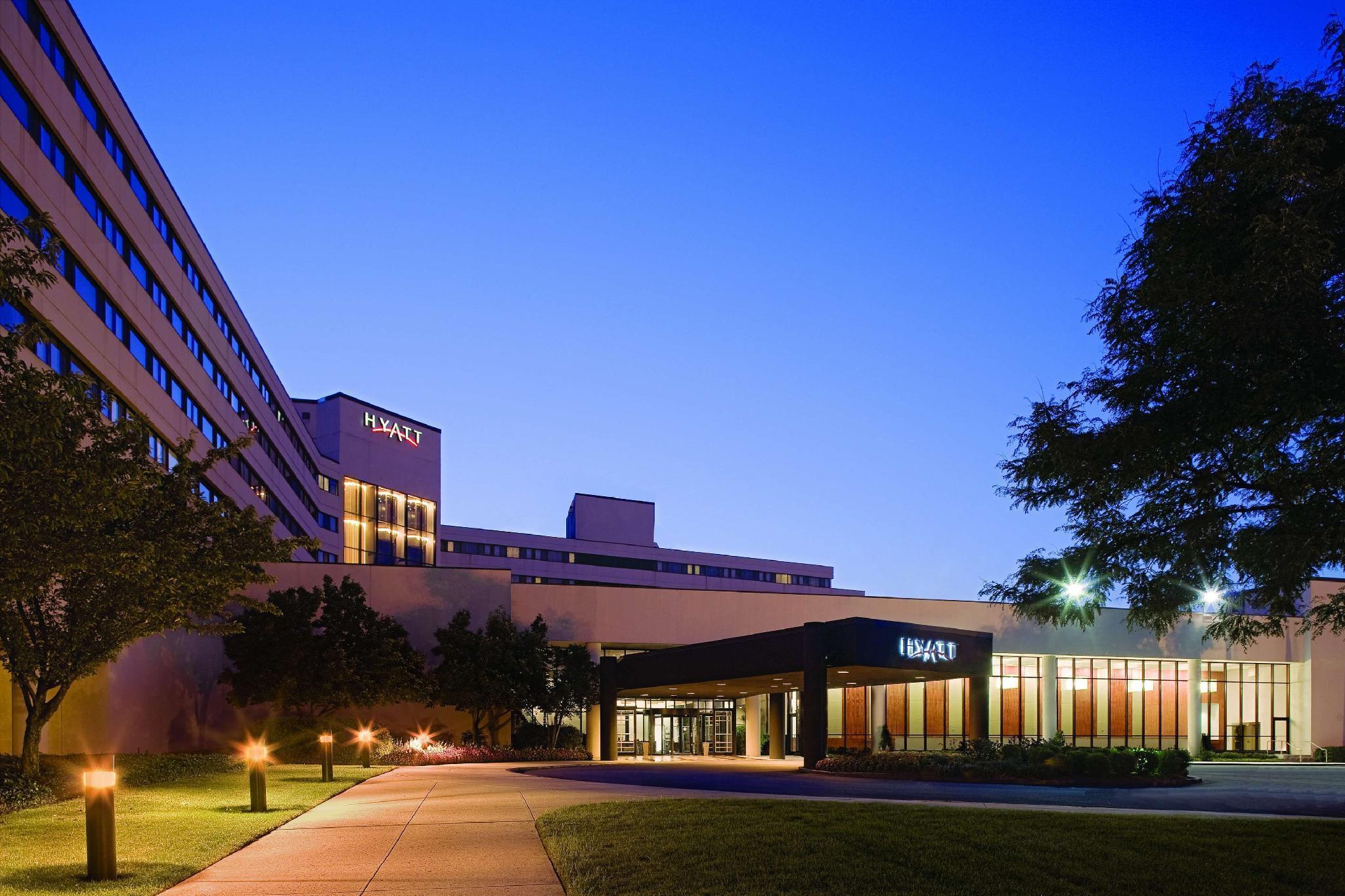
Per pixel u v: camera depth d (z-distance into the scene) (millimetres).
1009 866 11422
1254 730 57250
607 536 117812
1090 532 15172
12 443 13719
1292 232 11828
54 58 31234
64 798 21516
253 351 61188
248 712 42406
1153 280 13586
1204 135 13688
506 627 43125
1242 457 13766
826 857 11797
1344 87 13312
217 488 49531
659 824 14195
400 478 90688
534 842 13508
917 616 53406
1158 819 15375
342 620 39531
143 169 39438
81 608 22016
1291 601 14375
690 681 40656
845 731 53125
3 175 26984
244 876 11242
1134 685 56094
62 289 30266
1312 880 11336
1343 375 11773
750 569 128750
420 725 44719
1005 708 54031
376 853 12719
